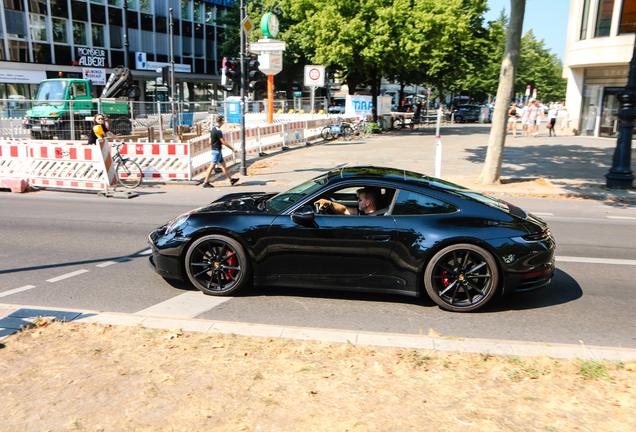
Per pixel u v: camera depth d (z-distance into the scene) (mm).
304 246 4930
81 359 3566
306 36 31984
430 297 4840
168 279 5789
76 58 39625
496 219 4820
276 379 3285
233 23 45781
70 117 17188
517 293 4910
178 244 5145
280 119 25891
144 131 19250
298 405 2973
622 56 24562
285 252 4980
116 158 12484
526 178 13711
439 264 4766
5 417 2869
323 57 27953
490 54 41562
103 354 3645
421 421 2830
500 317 4777
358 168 5562
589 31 25938
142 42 45094
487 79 55156
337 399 3047
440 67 36250
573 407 2986
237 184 13242
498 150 12766
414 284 4848
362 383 3246
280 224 4973
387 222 4844
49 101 17094
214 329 4160
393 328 4465
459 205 4895
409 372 3408
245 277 5109
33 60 36594
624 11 24312
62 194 11992
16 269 6125
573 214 9938
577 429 2775
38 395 3094
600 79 27031
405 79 43531
